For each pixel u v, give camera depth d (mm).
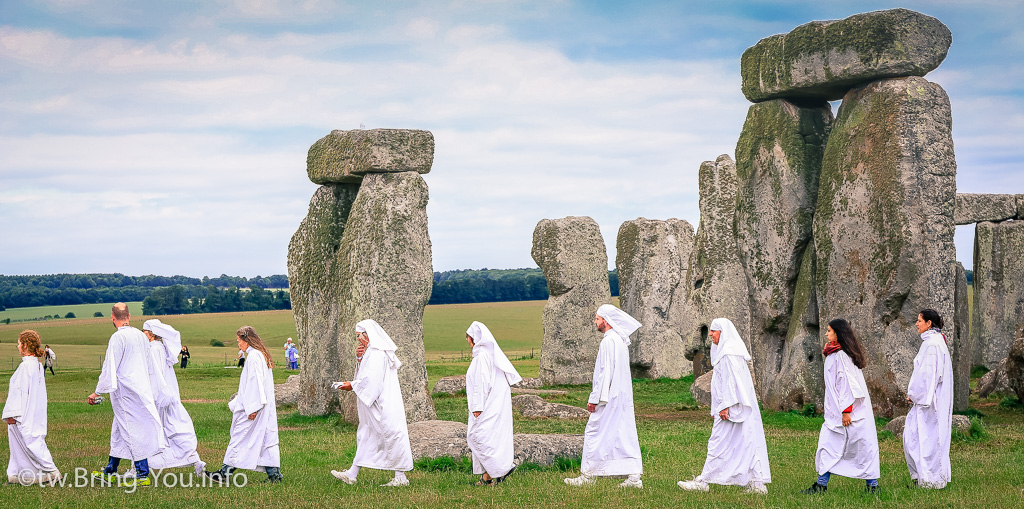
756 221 20156
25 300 112125
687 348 27547
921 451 11000
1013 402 20062
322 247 19844
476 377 11422
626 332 11305
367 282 17906
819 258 18609
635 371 29266
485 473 11375
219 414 19984
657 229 29875
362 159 18344
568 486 10953
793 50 18828
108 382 10969
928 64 17594
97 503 10047
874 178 17656
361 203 18406
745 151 20344
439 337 69250
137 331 11422
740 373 10789
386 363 11359
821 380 18766
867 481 10688
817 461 10930
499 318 84250
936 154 17375
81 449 14188
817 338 19078
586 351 27938
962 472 11844
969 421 15406
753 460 10688
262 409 11516
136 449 11094
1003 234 31969
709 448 10977
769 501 10109
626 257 30000
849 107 18359
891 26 17500
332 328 19516
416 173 18359
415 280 18031
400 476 11328
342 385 11242
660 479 11672
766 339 20172
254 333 11750
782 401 19234
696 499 10234
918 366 11125
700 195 27328
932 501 10047
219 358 49000
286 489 10914
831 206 18406
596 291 28281
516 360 43938
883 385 17438
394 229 17984
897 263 17250
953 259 17359
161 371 12039
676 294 29828
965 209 32281
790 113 19719
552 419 18688
